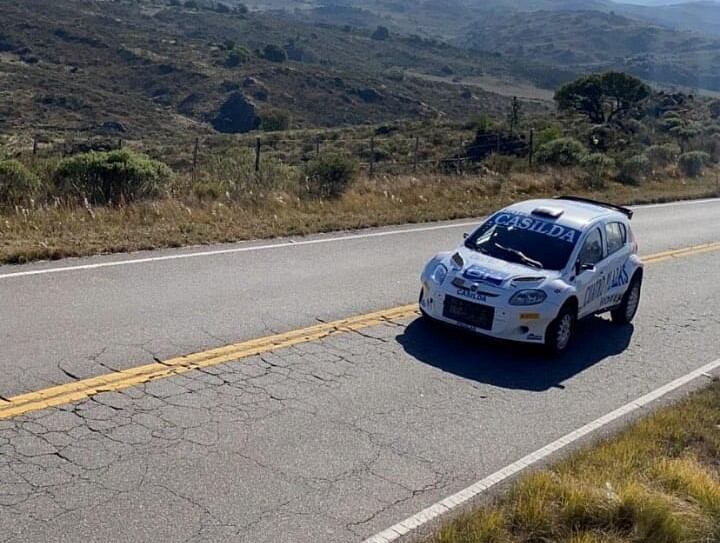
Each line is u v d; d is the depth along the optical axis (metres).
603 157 31.62
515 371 9.70
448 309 10.12
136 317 9.91
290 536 5.74
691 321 12.79
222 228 15.48
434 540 5.67
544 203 11.83
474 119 58.06
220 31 180.88
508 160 31.34
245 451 6.89
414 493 6.55
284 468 6.70
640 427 8.09
